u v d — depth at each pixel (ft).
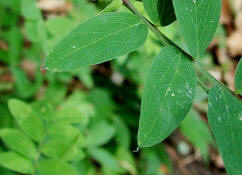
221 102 0.87
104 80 2.45
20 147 1.27
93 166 2.06
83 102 2.05
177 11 0.86
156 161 2.36
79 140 1.32
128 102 2.37
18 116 1.30
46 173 1.26
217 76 2.99
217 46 3.09
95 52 0.83
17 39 1.98
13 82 2.11
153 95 0.82
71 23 1.62
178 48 0.89
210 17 0.88
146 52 1.91
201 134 2.29
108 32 0.85
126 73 2.29
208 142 2.40
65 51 0.82
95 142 1.95
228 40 3.26
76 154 1.31
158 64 0.85
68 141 1.31
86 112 2.02
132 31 0.87
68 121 1.34
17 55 1.99
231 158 0.81
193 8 0.87
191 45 0.87
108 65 2.52
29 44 2.25
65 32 1.60
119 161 2.19
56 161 1.27
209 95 0.88
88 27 0.84
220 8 0.88
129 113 2.33
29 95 2.03
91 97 2.25
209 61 3.01
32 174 1.26
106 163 2.01
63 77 2.02
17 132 1.29
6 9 2.02
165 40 0.91
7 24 2.04
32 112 1.31
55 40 1.59
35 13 1.60
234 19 3.38
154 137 0.80
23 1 1.59
